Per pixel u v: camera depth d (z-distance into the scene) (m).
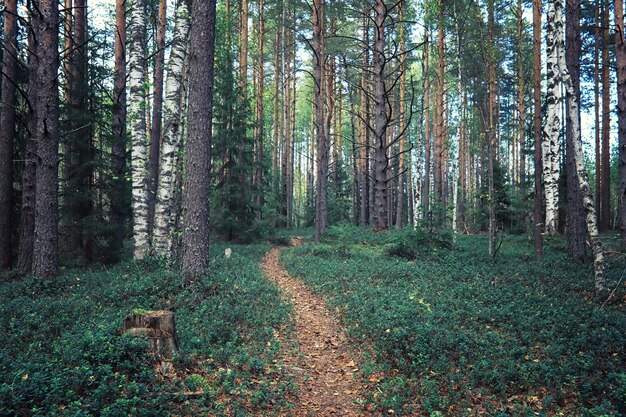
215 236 24.98
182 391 5.69
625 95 12.66
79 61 15.69
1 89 14.65
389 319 9.05
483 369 6.74
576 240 15.94
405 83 33.78
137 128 14.11
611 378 6.13
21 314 8.13
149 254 13.73
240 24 29.86
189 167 10.93
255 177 28.73
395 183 43.91
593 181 50.06
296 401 6.21
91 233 14.91
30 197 13.09
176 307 9.34
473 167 52.47
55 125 11.52
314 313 10.58
